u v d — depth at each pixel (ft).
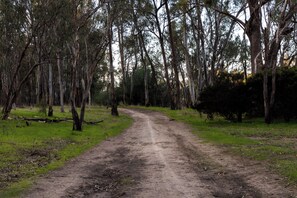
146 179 28.94
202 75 146.51
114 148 49.32
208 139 53.72
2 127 65.82
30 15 82.33
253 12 78.33
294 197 22.24
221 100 78.13
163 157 39.45
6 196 24.34
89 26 80.23
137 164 36.27
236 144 46.21
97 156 42.55
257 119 81.82
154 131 71.41
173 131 70.44
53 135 59.93
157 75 228.63
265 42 70.23
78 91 184.24
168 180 28.17
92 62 75.41
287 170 28.53
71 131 67.00
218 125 75.87
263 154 36.88
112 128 79.97
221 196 23.52
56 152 43.91
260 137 53.16
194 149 44.93
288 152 37.19
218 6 113.29
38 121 82.69
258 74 78.13
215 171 31.37
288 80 73.20
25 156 40.22
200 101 82.94
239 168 31.91
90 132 67.97
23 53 84.89
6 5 81.51
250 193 23.98
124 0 79.36
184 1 104.78
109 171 33.55
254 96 77.51
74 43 71.41
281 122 74.43
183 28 146.72
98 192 25.93
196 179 28.40
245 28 89.51
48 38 87.56
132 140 58.08
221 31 140.15
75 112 69.87
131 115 127.44
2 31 89.25
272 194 23.31
